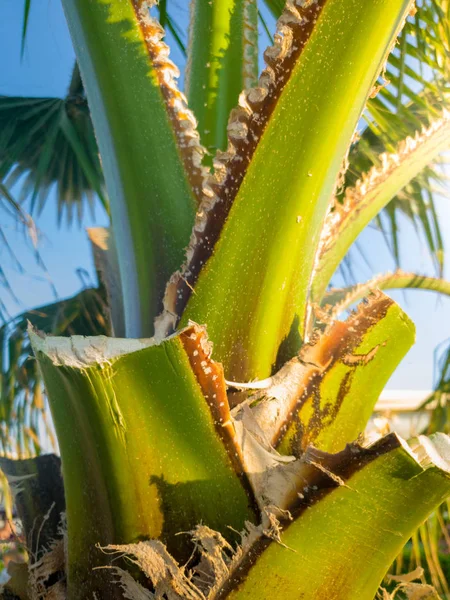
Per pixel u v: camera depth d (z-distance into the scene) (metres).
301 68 0.86
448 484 0.69
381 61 0.93
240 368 0.93
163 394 0.74
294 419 0.90
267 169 0.88
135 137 1.03
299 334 1.01
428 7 1.50
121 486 0.76
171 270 1.01
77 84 2.14
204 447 0.77
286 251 0.93
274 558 0.71
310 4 0.84
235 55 1.26
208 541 0.73
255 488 0.78
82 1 1.04
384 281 1.85
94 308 2.02
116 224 1.11
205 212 0.90
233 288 0.92
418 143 1.43
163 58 1.03
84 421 0.75
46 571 0.93
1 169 2.05
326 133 0.89
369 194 1.35
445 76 1.60
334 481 0.69
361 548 0.72
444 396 2.00
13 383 1.81
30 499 1.11
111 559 0.79
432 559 1.89
